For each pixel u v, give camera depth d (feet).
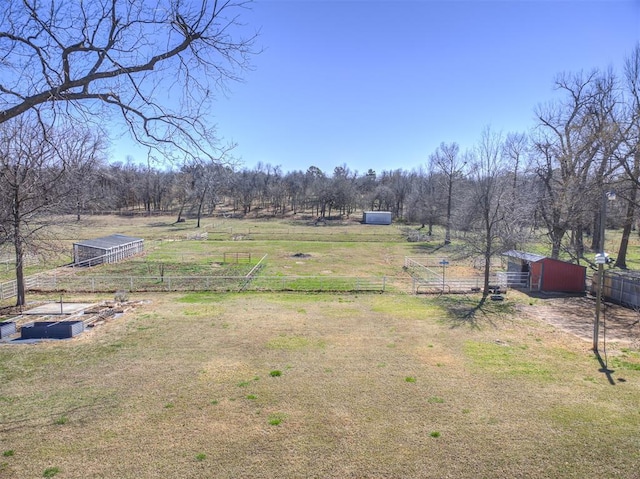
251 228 252.21
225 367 44.09
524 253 97.60
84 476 25.45
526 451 28.73
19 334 55.57
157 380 40.57
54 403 35.50
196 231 226.79
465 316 66.74
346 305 73.97
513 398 37.17
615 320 64.90
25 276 99.25
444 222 186.70
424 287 90.99
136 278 98.22
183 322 61.52
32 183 63.87
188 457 27.71
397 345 51.88
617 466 27.04
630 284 74.08
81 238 180.45
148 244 171.63
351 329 58.65
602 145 92.99
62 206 70.44
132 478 25.36
